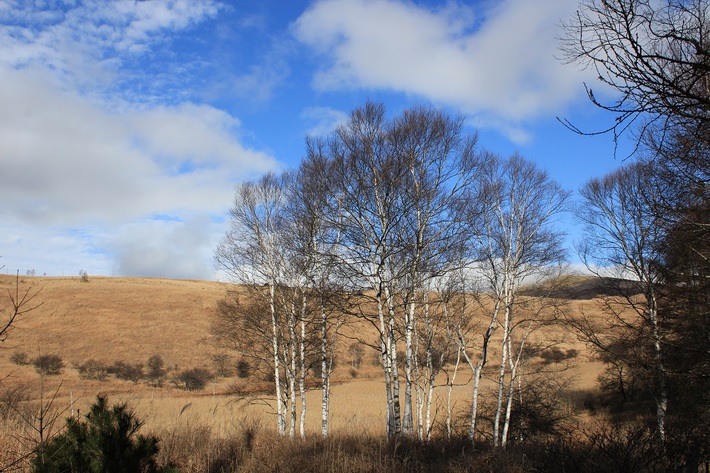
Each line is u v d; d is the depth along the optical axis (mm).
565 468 6969
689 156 4871
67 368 42656
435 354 20453
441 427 22562
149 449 5852
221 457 10852
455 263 16781
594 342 18797
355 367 50781
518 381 23500
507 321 19203
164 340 55688
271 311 19547
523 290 19953
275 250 19797
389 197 15172
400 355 21531
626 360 18953
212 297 79062
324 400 17031
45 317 56594
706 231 7180
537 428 23172
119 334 55656
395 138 15266
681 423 9133
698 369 11984
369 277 15008
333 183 15664
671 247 11750
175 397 31078
